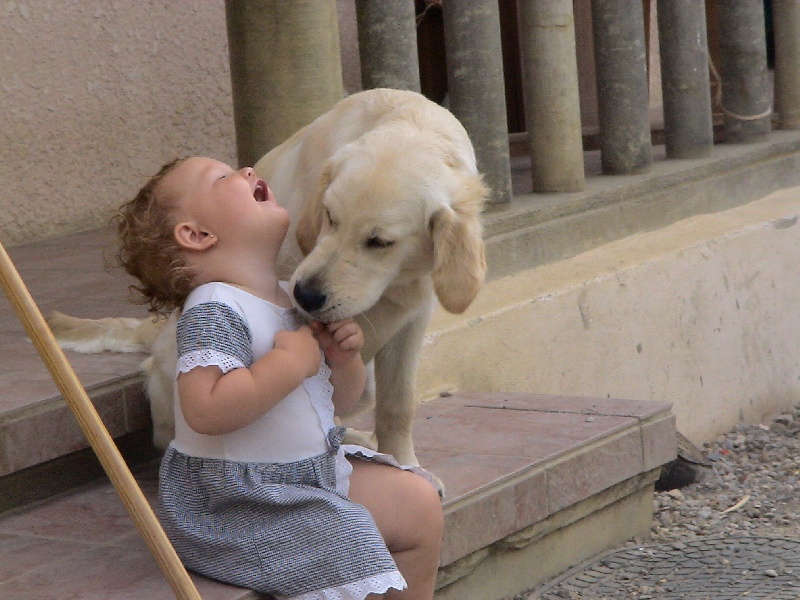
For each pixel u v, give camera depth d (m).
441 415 5.52
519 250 7.11
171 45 8.88
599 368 7.04
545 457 4.73
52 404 4.22
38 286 6.38
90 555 3.71
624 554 5.19
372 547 3.15
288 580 3.16
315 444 3.35
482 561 4.55
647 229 8.20
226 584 3.30
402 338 4.21
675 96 8.94
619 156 8.35
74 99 8.18
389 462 3.63
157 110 8.80
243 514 3.26
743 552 5.22
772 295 8.46
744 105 9.69
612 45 8.23
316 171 4.04
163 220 3.42
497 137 7.09
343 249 3.59
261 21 5.80
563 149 7.68
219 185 3.43
